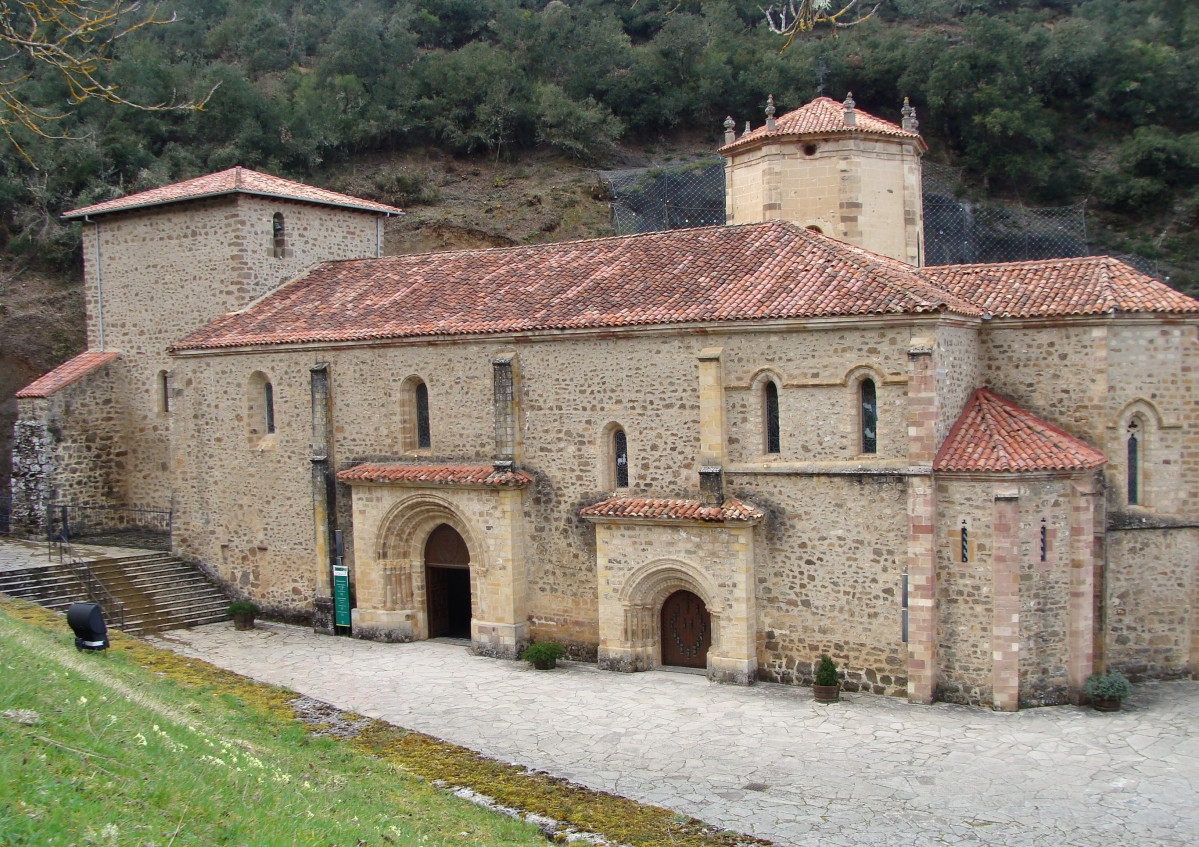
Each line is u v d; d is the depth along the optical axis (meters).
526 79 70.31
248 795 11.55
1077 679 21.14
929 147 69.06
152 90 56.72
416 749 17.88
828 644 22.28
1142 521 22.88
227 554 31.16
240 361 30.39
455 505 26.14
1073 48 70.50
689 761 18.23
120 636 24.31
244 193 31.83
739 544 22.47
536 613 25.78
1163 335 22.89
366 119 65.62
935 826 15.49
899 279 22.48
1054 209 64.62
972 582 20.92
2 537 34.94
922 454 21.00
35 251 47.31
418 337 26.56
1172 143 63.59
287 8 78.88
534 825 14.64
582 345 24.84
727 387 23.19
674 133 73.12
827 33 74.50
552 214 60.78
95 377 35.25
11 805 8.93
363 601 27.94
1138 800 16.36
